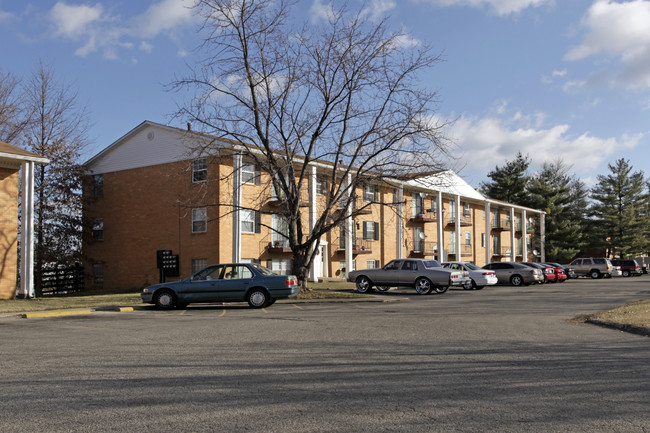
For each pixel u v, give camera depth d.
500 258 58.44
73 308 18.56
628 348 9.55
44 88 35.34
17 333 12.16
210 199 30.36
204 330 12.24
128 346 9.95
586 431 4.95
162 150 32.62
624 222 68.50
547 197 69.50
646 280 42.59
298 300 21.66
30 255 23.84
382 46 22.72
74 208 34.16
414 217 45.00
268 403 5.92
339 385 6.75
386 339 10.61
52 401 6.05
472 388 6.58
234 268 18.86
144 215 33.12
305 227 34.97
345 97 23.28
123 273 33.81
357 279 26.36
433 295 24.64
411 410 5.63
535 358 8.56
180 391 6.48
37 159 23.67
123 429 5.05
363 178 23.89
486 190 81.62
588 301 20.62
